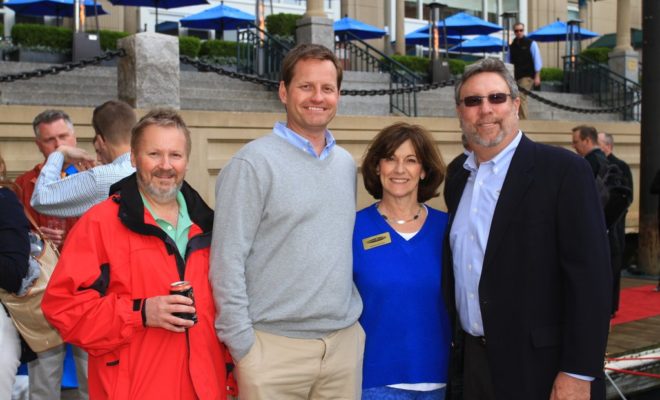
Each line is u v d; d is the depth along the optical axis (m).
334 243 2.63
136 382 2.36
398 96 13.04
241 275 2.49
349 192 2.73
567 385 2.49
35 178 3.71
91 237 2.35
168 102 7.02
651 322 5.89
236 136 7.07
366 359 2.90
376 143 2.99
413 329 2.88
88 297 2.29
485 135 2.69
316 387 2.70
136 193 2.43
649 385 4.99
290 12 18.70
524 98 10.92
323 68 2.64
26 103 9.39
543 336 2.57
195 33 18.00
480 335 2.79
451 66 16.66
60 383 3.61
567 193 2.53
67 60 12.53
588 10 23.11
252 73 12.22
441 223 3.01
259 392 2.53
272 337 2.60
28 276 2.91
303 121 2.65
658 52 8.34
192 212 2.59
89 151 6.32
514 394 2.60
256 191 2.52
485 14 21.67
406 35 19.20
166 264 2.42
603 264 2.47
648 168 8.41
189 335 2.42
